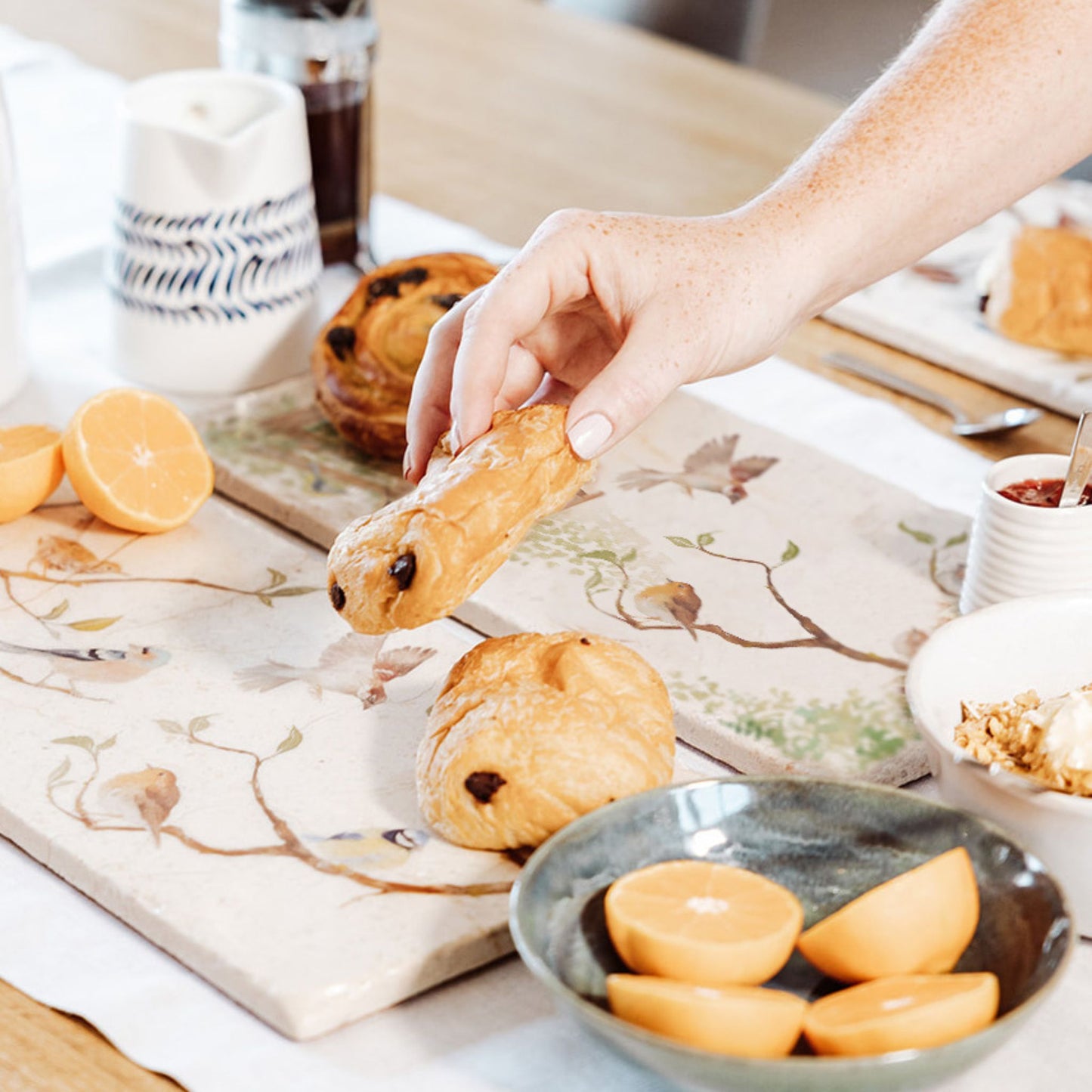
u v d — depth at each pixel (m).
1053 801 1.05
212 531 1.30
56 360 1.45
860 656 1.22
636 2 2.35
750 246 1.19
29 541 1.28
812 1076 0.97
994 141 1.21
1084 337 1.45
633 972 1.03
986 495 1.21
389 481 1.34
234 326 1.41
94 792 1.13
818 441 1.40
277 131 1.39
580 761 1.08
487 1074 1.04
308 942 1.06
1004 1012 1.01
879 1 2.14
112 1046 1.04
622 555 1.28
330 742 1.16
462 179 1.67
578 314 1.22
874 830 1.06
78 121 1.78
